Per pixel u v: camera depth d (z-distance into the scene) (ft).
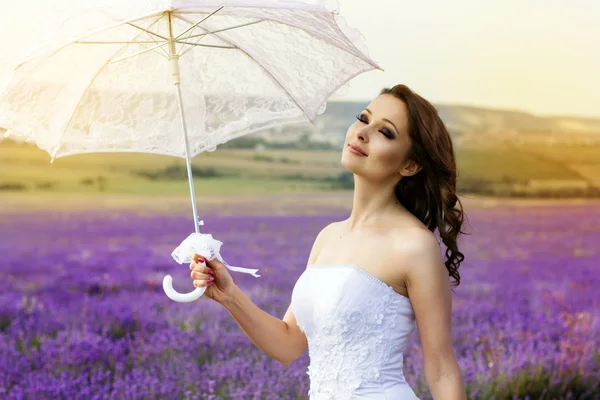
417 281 6.40
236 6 5.82
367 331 6.43
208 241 6.50
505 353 14.52
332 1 6.03
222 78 7.58
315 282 6.75
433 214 7.18
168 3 5.72
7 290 15.83
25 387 12.56
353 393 6.40
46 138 6.88
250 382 12.59
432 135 6.67
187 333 14.43
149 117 7.48
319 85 7.54
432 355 6.41
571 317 16.49
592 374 13.88
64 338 14.20
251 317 7.11
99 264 16.88
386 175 6.72
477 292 17.89
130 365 13.52
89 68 6.82
